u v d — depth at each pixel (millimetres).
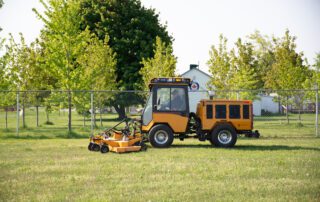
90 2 46812
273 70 50312
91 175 11422
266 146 18656
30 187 9992
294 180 10594
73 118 52844
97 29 45438
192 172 11789
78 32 28969
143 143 16875
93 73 29047
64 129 30109
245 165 12938
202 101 18500
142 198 8805
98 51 36750
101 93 32656
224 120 18406
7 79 31297
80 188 9844
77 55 28328
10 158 14789
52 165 13141
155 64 33656
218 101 18516
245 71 39688
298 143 20031
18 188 9906
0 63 30938
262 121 40156
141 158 14539
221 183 10242
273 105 57906
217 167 12555
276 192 9289
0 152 16547
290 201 8492
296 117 47219
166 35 47781
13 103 30797
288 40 46312
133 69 44688
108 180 10742
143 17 45875
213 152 16219
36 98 34031
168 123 18094
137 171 11938
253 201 8516
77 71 28047
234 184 10133
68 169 12352
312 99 34562
